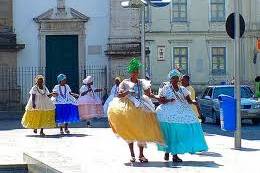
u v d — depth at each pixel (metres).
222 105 19.83
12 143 21.98
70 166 13.93
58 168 13.61
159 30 56.16
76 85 41.12
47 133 26.38
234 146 19.78
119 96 15.79
